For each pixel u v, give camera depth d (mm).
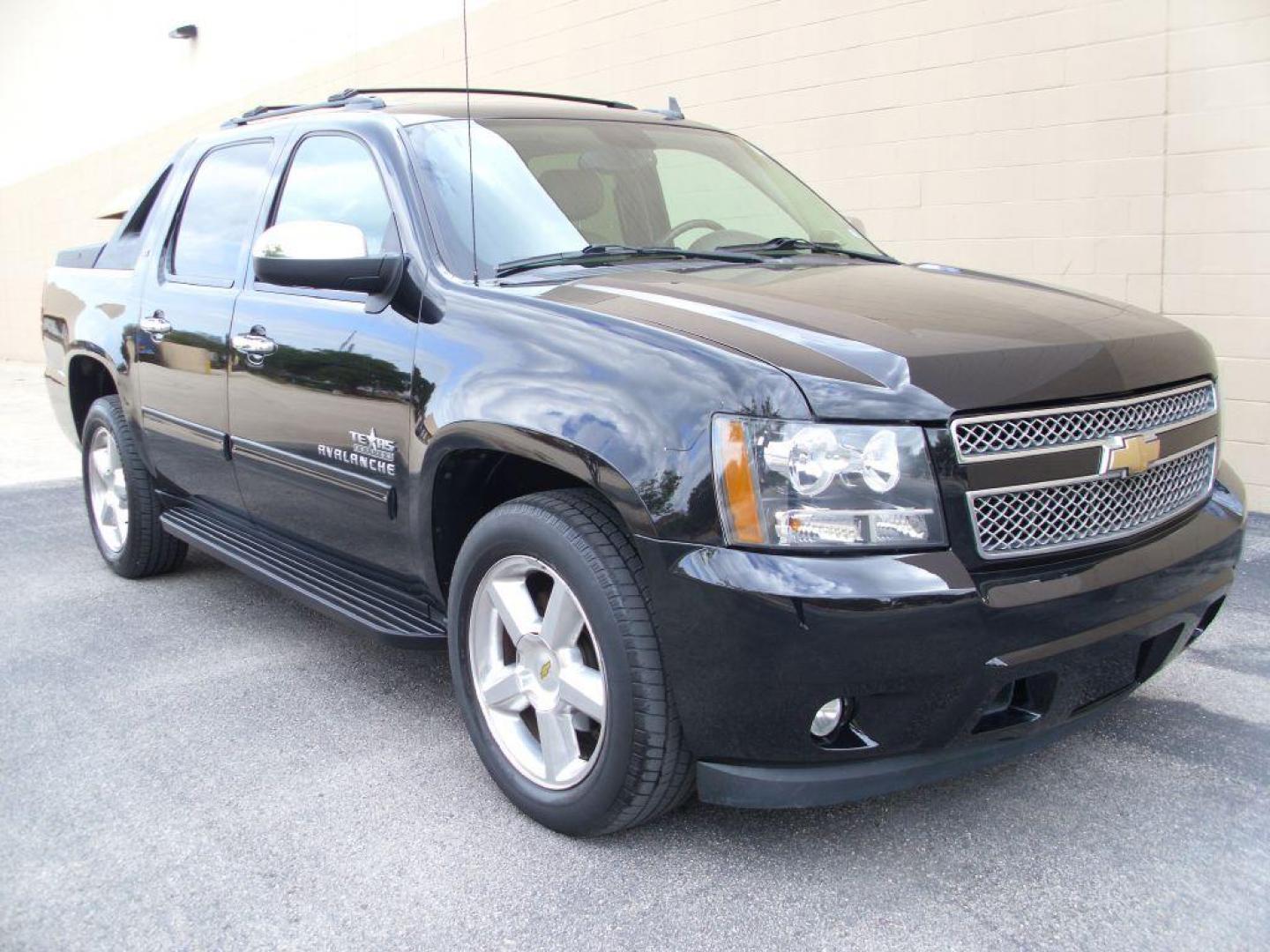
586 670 2670
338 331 3332
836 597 2236
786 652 2271
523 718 2924
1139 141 5844
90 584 4926
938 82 6570
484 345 2869
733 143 4293
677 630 2398
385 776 3096
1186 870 2570
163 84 13836
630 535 2537
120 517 4918
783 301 2777
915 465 2314
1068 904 2447
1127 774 3027
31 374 14891
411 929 2402
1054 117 6125
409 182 3346
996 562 2373
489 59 9492
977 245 6535
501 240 3225
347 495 3354
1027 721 2494
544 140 3670
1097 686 2572
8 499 6754
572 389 2613
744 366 2406
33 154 16500
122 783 3062
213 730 3396
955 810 2859
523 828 2812
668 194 3730
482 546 2824
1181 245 5781
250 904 2500
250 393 3721
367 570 3496
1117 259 6012
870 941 2334
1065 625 2389
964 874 2572
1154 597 2568
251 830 2809
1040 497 2439
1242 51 5449
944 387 2361
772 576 2271
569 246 3305
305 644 4129
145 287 4504
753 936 2359
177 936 2387
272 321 3623
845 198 7125
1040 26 6105
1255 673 3686
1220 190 5617
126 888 2564
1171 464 2762
